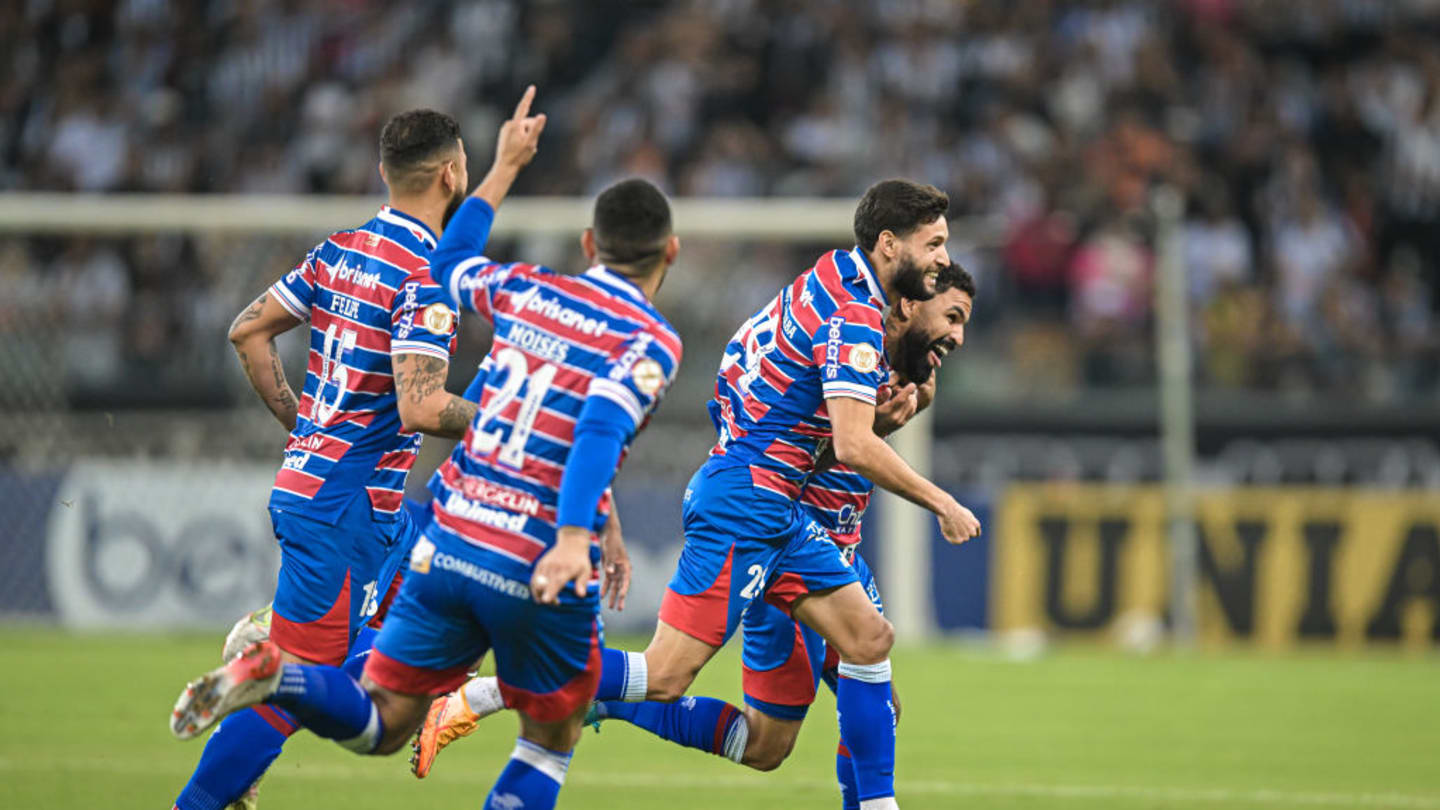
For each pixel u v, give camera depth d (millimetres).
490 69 66750
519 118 16812
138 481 44469
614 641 42219
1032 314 55344
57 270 51719
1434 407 47906
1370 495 45656
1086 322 55031
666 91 64750
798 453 18859
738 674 37969
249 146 63875
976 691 35625
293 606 17875
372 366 18047
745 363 19297
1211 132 64000
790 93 65250
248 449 45125
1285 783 25016
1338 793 24156
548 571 14367
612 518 17391
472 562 15125
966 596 46094
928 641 45562
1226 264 58594
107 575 44219
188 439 45750
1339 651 45156
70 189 62750
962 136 64062
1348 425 48219
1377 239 63625
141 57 65875
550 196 62969
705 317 48188
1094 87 64750
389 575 19500
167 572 44188
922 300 18969
